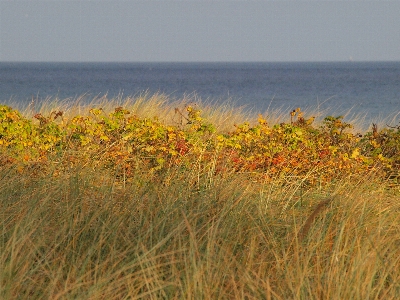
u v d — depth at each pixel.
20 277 15.74
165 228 20.09
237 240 19.12
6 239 18.69
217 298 16.16
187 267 16.42
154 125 30.88
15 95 171.12
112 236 19.02
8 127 29.20
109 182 25.80
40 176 24.78
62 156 27.17
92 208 21.17
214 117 43.12
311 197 25.95
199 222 20.89
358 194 23.64
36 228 18.80
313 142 31.89
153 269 16.84
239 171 28.45
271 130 32.16
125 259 18.16
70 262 17.73
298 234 19.61
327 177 29.12
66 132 30.59
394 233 20.64
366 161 29.92
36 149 29.05
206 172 27.05
